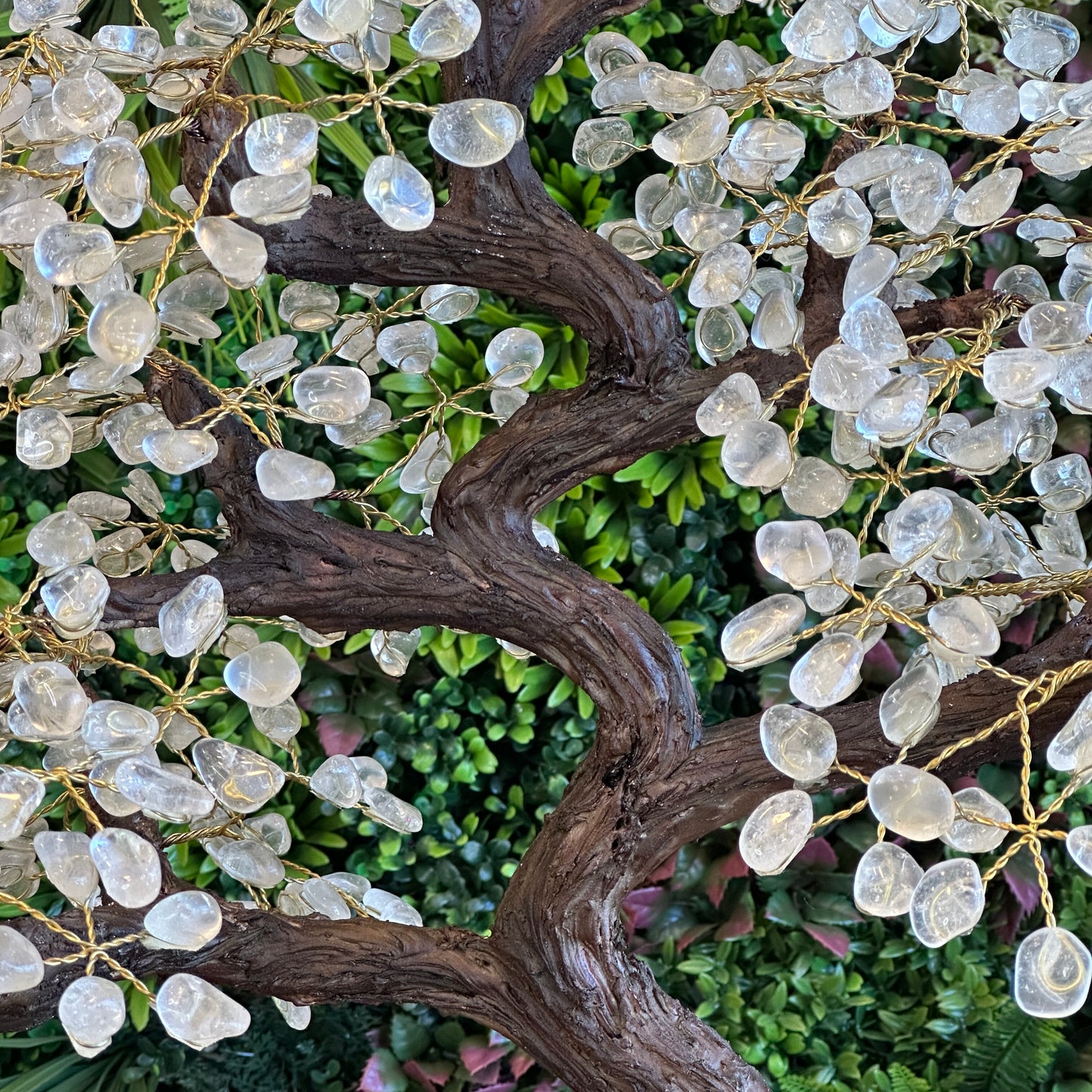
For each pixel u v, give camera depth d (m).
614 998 0.91
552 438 0.92
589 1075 0.91
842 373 0.85
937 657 0.89
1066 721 0.88
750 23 1.65
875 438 0.86
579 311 0.92
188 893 0.86
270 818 0.99
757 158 0.87
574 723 1.73
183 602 0.88
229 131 0.88
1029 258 1.71
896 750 0.89
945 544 0.87
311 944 0.91
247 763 0.89
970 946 1.76
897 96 0.94
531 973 0.92
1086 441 1.65
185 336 0.93
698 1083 0.91
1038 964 0.81
